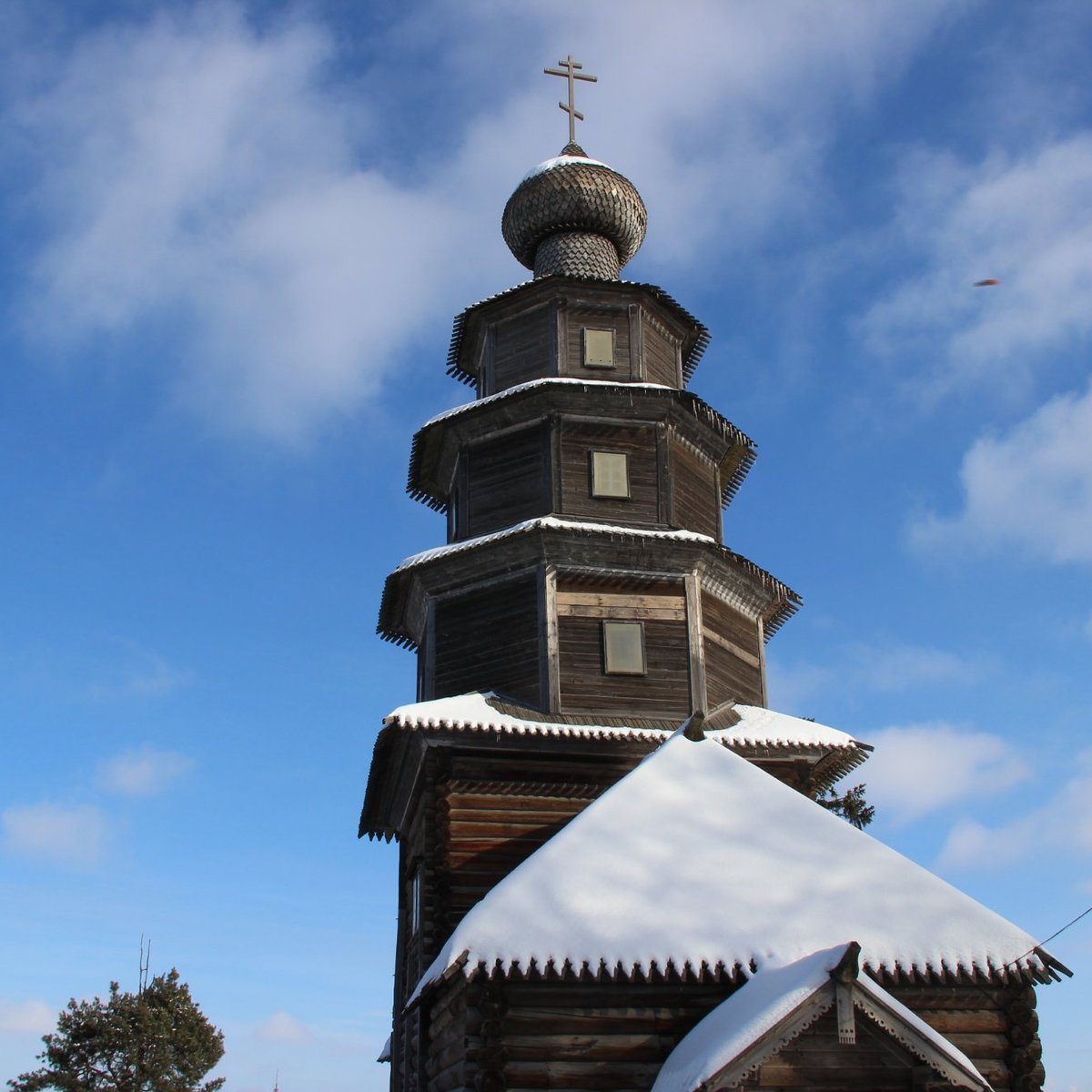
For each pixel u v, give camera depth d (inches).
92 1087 1870.1
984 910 679.7
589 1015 645.9
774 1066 572.4
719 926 650.8
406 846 1083.3
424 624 1070.4
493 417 1092.5
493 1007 636.1
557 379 1071.0
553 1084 630.5
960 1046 653.9
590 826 712.4
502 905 663.1
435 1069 778.8
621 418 1084.5
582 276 1152.8
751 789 748.6
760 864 691.4
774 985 592.7
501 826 924.6
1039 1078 652.1
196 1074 1943.9
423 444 1148.5
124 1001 1955.0
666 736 938.1
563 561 1003.9
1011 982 663.8
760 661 1081.4
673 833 710.5
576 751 945.5
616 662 983.0
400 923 1091.3
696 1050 594.2
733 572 1048.2
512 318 1166.3
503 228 1266.0
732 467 1195.3
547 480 1054.4
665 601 1013.2
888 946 647.1
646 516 1058.7
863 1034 578.9
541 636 979.3
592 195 1219.9
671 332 1192.2
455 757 939.3
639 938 641.0
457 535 1096.8
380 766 1029.8
